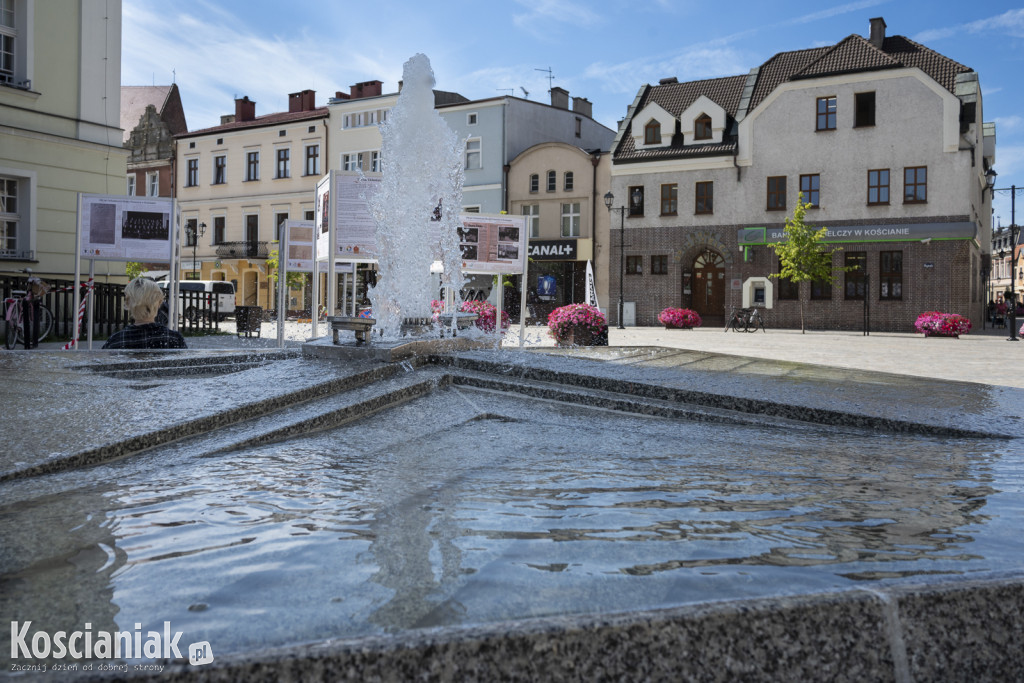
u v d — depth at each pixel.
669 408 4.24
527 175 40.06
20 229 17.33
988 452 3.29
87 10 18.31
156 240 10.10
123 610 1.32
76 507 2.09
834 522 2.00
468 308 11.80
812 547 1.74
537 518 2.02
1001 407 4.36
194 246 48.78
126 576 1.51
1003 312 43.19
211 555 1.65
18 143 17.05
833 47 34.00
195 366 5.31
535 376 4.87
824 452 3.26
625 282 36.84
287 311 40.62
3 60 17.08
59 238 17.88
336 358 5.01
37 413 3.31
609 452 3.20
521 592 1.42
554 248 38.97
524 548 1.72
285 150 46.59
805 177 33.38
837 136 32.72
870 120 32.28
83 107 18.28
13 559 1.62
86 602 1.36
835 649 1.27
